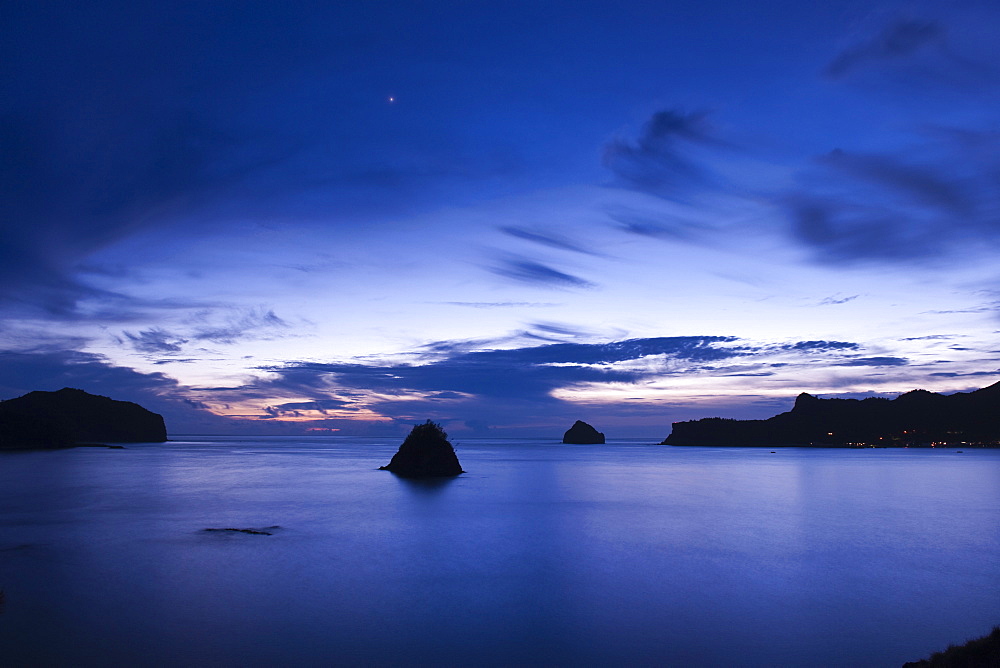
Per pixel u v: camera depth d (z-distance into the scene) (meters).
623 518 39.47
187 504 45.44
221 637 17.27
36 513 40.34
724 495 54.69
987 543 31.41
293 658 15.88
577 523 37.22
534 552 28.62
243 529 33.84
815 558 27.72
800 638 17.70
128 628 17.86
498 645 16.97
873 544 30.94
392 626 18.34
